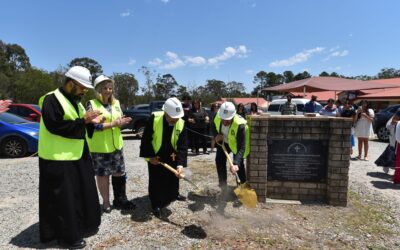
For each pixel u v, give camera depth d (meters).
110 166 4.43
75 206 3.49
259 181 5.02
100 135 4.29
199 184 6.18
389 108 13.89
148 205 4.91
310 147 5.02
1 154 9.15
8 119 9.54
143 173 7.07
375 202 5.21
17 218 4.35
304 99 14.98
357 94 20.05
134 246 3.58
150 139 4.38
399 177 6.32
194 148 9.77
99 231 3.93
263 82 77.56
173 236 3.85
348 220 4.42
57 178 3.39
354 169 7.88
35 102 42.16
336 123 4.78
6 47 72.25
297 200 5.13
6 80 48.66
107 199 4.53
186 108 9.59
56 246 3.55
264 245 3.67
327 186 5.02
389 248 3.66
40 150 3.43
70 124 3.40
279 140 5.04
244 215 4.55
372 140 14.36
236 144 4.95
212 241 3.74
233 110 4.80
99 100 4.34
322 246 3.68
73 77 3.48
